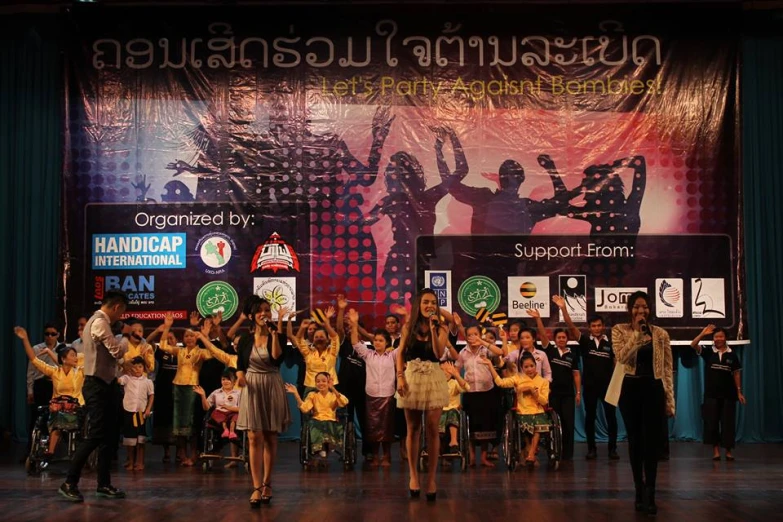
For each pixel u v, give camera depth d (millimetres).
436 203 11211
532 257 11156
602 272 11156
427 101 11336
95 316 6965
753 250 11617
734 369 9477
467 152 11273
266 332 6523
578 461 9453
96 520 5895
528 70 11383
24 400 11438
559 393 9531
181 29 11414
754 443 11336
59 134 11508
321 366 9250
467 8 11430
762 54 11797
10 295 11578
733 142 11336
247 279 11125
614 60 11406
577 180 11266
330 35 11414
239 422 6500
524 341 9062
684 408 11383
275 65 11383
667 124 11344
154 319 11086
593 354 9812
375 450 9062
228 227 11188
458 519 5875
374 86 11344
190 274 11125
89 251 11156
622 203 11242
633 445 6242
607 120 11344
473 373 9031
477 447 10828
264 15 11422
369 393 9031
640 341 6090
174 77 11367
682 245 11219
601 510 6234
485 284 11125
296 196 11219
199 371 9391
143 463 9078
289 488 7426
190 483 7777
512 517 5949
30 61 11711
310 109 11328
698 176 11297
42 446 8562
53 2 11398
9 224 11633
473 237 11172
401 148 11273
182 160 11266
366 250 11156
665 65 11406
